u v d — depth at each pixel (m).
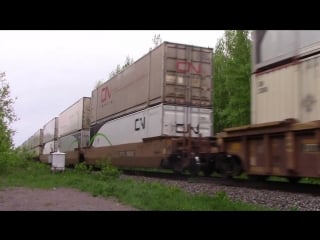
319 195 11.40
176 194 11.10
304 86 10.86
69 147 38.41
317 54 10.47
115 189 12.40
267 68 12.45
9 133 22.50
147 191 11.52
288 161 11.44
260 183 14.52
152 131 20.39
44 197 11.43
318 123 10.17
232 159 14.79
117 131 25.61
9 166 22.81
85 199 11.05
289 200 10.46
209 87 20.56
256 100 12.91
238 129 13.89
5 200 10.57
